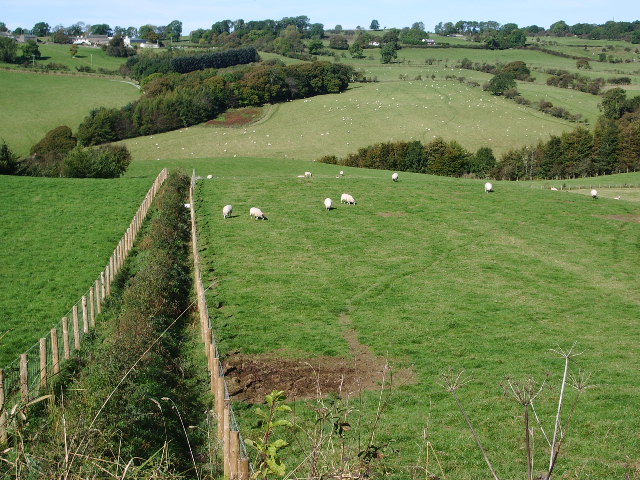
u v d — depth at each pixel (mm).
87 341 24125
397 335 25891
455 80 189125
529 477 5359
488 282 34469
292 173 85938
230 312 28406
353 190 57688
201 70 180000
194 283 32750
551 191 60406
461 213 50344
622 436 16281
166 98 134625
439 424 17188
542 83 181875
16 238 41656
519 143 128000
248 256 38000
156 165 88812
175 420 17188
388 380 20797
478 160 113938
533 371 21625
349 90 172000
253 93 149750
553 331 26719
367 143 127312
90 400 14086
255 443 7465
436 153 113250
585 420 17328
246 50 197250
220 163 91938
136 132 131500
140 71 178875
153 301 26922
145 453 13758
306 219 47344
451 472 14336
